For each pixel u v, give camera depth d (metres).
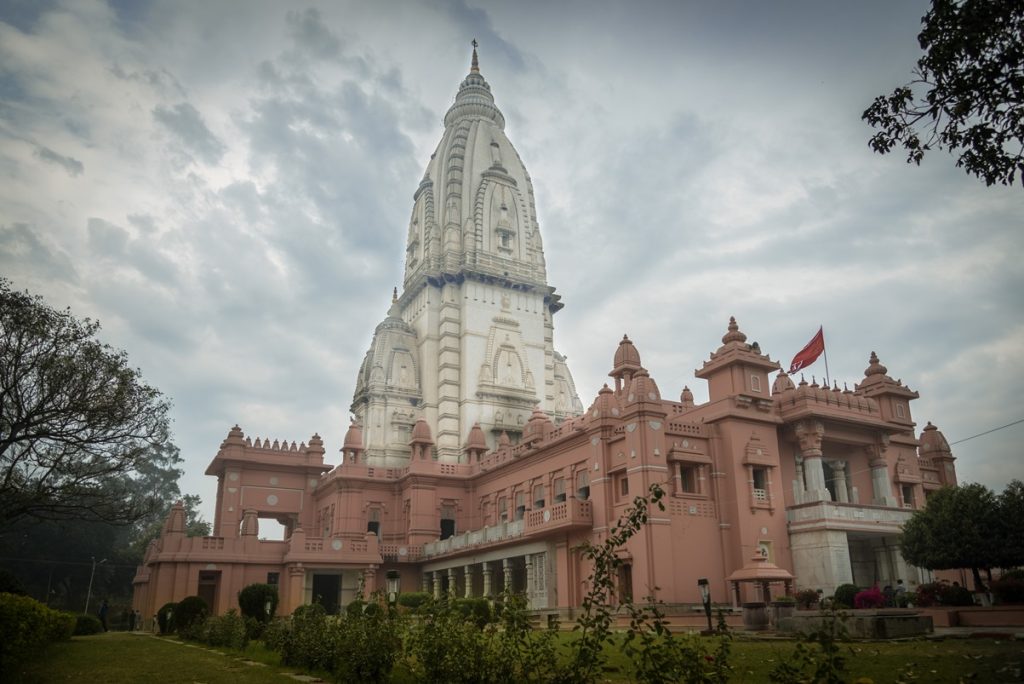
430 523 44.88
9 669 12.09
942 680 10.17
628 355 34.66
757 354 32.50
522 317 55.12
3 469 27.31
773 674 7.69
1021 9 10.89
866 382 37.72
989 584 24.61
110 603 64.25
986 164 11.80
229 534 45.03
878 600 23.23
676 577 28.28
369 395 52.09
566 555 32.38
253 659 16.09
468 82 64.00
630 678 10.46
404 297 59.12
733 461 30.53
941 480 38.91
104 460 27.64
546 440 38.50
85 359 25.23
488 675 9.16
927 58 11.86
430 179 60.22
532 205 60.22
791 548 30.72
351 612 13.08
